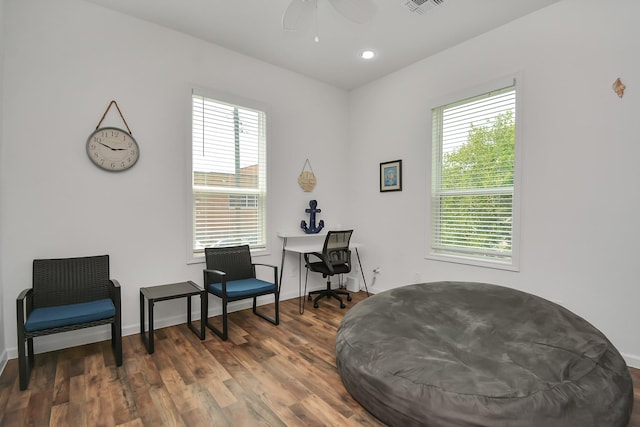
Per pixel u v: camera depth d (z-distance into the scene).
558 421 1.33
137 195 2.87
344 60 3.66
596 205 2.42
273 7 2.69
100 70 2.68
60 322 2.07
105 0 2.61
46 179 2.47
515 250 2.85
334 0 2.01
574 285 2.53
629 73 2.27
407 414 1.53
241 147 3.57
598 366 1.57
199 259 3.24
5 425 1.64
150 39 2.92
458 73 3.29
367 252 4.35
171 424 1.66
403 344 1.82
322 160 4.31
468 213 3.28
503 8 2.68
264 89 3.70
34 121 2.42
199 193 3.28
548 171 2.66
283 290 3.97
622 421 1.43
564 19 2.56
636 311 2.26
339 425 1.67
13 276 2.36
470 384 1.48
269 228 3.79
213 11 2.75
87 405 1.81
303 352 2.51
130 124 2.83
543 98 2.68
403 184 3.88
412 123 3.76
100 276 2.58
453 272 3.36
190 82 3.15
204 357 2.41
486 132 3.12
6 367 2.22
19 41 2.37
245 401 1.86
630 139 2.27
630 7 2.26
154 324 3.00
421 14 2.77
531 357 1.65
